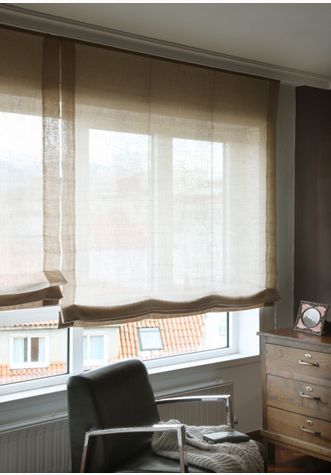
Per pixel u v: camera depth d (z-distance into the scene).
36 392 3.45
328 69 4.47
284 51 4.01
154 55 3.83
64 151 3.43
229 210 4.23
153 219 3.84
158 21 3.39
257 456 3.07
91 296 3.55
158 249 3.87
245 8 3.21
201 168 4.07
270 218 4.42
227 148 4.22
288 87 4.73
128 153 3.71
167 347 4.19
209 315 4.48
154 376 3.92
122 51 3.68
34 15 3.23
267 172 4.41
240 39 3.74
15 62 3.24
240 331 4.64
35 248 3.30
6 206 3.21
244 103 4.30
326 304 4.55
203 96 4.08
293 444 3.96
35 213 3.31
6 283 3.19
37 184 3.32
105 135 3.61
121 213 3.68
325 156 4.62
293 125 4.76
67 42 3.43
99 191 3.59
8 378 3.48
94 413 3.00
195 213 4.04
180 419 3.98
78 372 3.70
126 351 3.98
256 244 4.36
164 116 3.89
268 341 4.12
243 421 4.42
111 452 3.00
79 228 3.52
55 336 3.65
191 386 4.09
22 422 3.30
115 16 3.31
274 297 4.42
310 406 3.88
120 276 3.68
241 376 4.42
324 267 4.59
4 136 3.21
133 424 3.16
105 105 3.61
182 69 3.97
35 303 3.28
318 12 3.27
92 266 3.56
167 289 3.90
